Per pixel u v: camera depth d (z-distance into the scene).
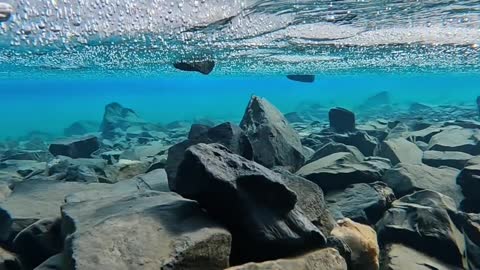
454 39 1.28
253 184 0.49
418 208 0.70
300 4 0.85
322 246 0.49
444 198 0.76
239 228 0.47
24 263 0.58
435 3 0.87
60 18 0.82
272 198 0.49
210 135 0.89
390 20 1.02
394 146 1.29
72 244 0.41
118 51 1.39
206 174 0.47
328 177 0.94
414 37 1.24
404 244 0.65
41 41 1.05
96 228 0.44
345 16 0.97
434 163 1.17
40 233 0.58
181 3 0.79
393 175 0.94
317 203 0.61
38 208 0.71
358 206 0.79
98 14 0.82
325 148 1.23
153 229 0.44
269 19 0.98
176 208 0.50
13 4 0.72
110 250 0.40
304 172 1.00
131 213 0.48
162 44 1.24
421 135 1.61
